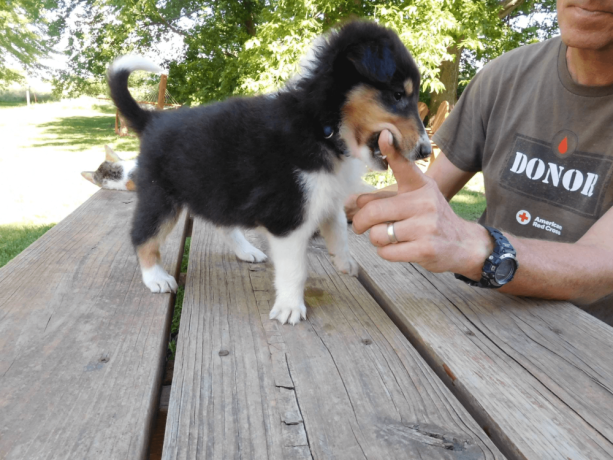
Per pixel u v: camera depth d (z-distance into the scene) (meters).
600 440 0.31
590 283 0.51
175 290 0.57
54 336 0.42
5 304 0.48
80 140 4.44
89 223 0.78
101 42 5.30
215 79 4.51
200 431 0.31
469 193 2.39
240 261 0.66
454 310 0.49
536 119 0.69
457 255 0.47
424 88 3.06
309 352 0.41
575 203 0.64
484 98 0.77
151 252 0.60
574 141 0.64
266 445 0.30
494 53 3.87
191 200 0.64
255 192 0.56
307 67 0.60
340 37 0.60
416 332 0.45
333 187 0.58
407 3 2.84
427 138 0.62
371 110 0.58
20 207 1.95
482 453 0.29
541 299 0.52
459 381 0.37
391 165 0.47
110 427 0.31
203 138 0.61
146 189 0.65
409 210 0.47
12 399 0.33
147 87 4.51
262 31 2.85
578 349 0.41
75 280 0.55
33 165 3.00
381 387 0.36
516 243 0.50
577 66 0.63
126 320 0.46
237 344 0.42
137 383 0.35
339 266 0.62
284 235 0.54
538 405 0.34
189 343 0.42
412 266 0.61
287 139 0.55
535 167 0.68
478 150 0.80
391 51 0.58
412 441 0.30
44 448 0.29
